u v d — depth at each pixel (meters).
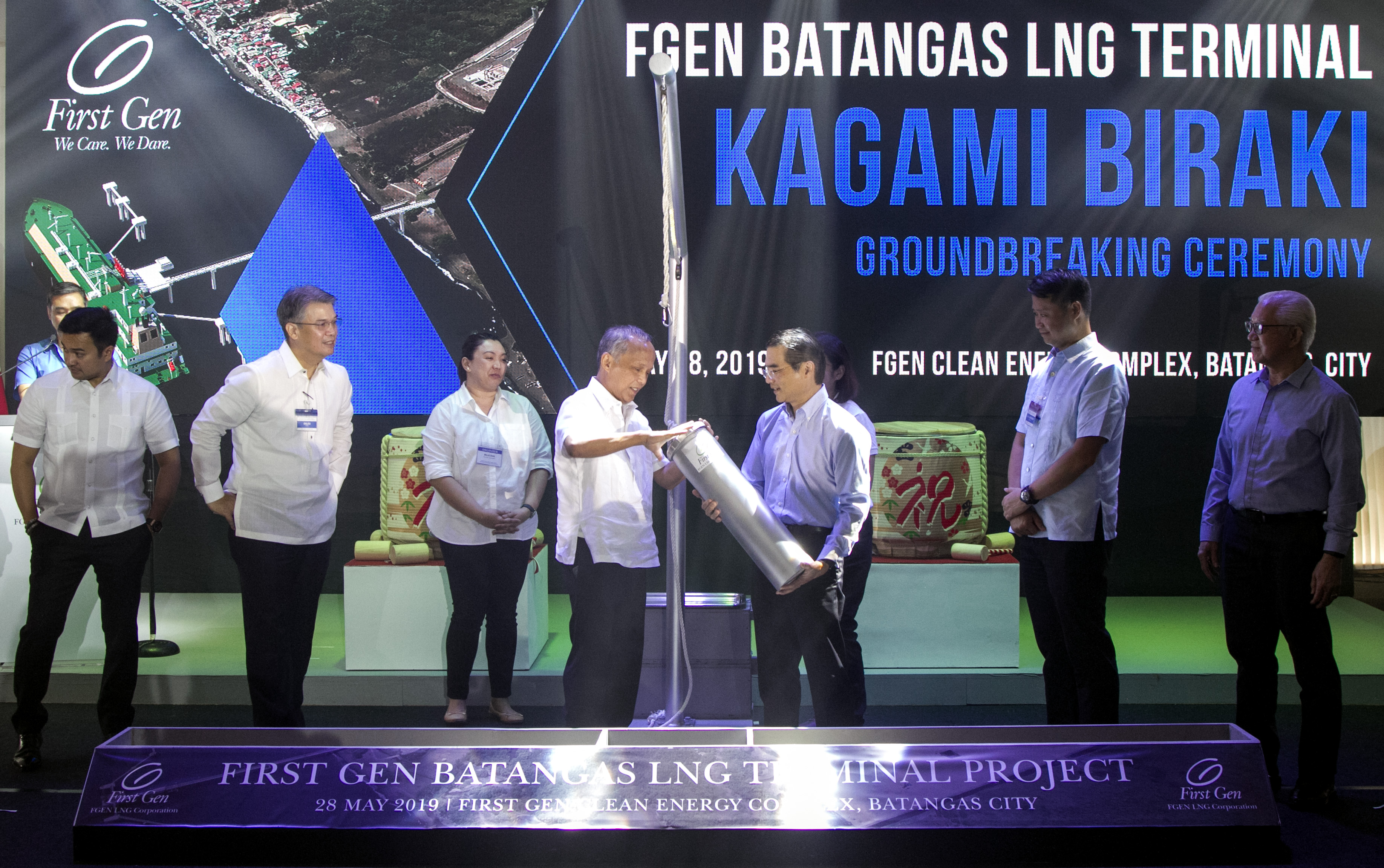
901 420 5.07
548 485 5.35
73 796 3.05
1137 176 4.96
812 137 4.99
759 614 3.04
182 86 5.02
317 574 3.27
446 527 3.67
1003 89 4.96
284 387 3.17
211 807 2.50
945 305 5.03
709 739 2.60
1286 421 2.92
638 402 5.07
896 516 4.12
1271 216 4.96
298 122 5.04
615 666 3.08
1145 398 5.05
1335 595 2.86
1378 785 3.11
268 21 5.01
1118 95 4.95
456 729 2.61
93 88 5.02
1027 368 5.03
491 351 3.71
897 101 4.98
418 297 5.09
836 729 2.60
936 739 2.60
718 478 2.84
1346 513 2.83
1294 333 2.90
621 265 5.05
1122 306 5.01
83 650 4.13
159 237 5.05
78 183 5.04
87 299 5.04
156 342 5.09
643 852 2.47
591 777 2.52
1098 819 2.46
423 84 5.03
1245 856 2.45
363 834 2.47
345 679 3.99
